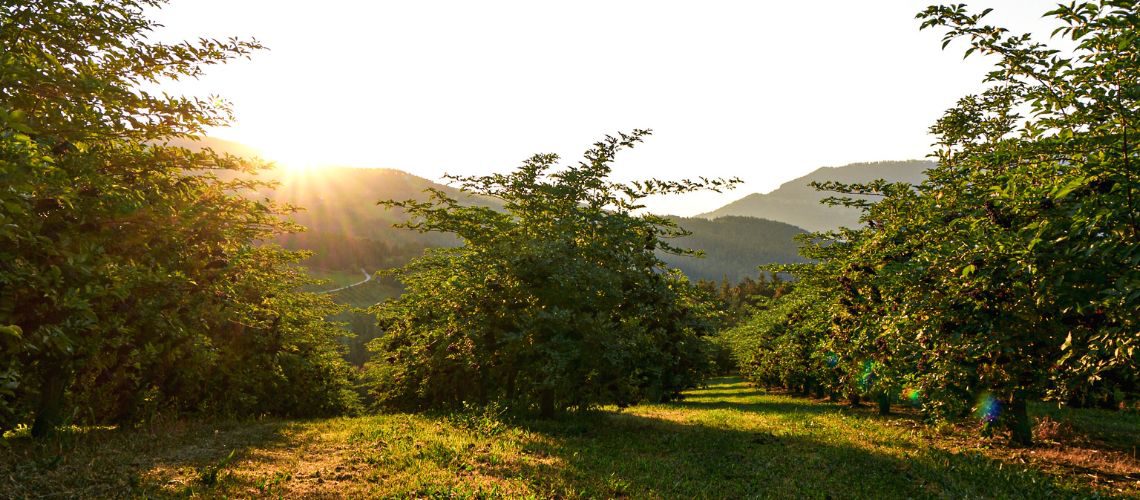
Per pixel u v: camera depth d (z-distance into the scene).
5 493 6.91
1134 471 11.90
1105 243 6.88
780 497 9.49
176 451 10.34
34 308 6.94
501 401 18.50
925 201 12.28
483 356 17.17
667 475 10.43
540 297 16.16
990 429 14.92
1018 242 8.29
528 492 8.47
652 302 16.23
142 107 8.71
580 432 15.33
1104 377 9.69
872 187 14.38
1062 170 7.99
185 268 9.50
